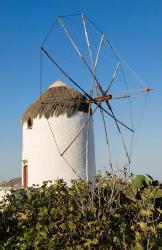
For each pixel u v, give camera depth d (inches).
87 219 233.5
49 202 271.0
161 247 204.7
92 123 803.4
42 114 767.1
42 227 239.8
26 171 799.7
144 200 234.4
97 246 221.6
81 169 763.4
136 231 218.4
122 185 250.4
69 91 774.5
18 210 296.0
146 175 253.6
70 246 226.7
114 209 235.9
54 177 754.8
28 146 791.7
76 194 255.8
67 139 760.3
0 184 857.5
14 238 278.4
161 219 236.8
